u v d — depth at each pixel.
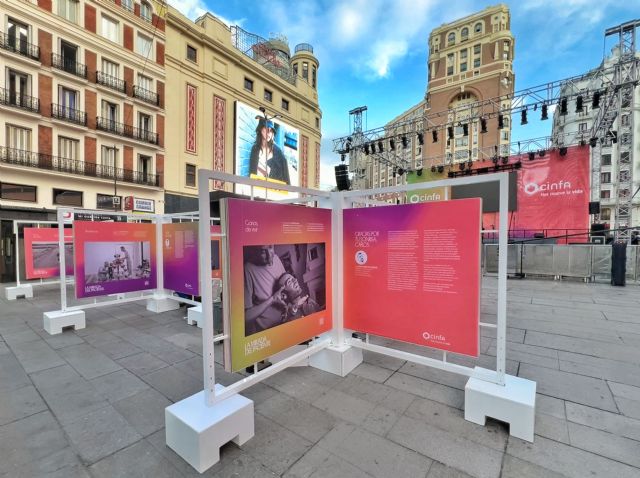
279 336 2.87
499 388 2.46
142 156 18.81
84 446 2.24
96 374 3.41
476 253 2.61
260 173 25.03
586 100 11.80
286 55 35.84
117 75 17.61
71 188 15.80
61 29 15.44
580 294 7.52
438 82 44.88
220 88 22.45
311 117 32.03
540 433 2.33
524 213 15.53
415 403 2.77
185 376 3.37
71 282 9.39
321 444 2.24
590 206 13.96
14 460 2.09
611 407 2.67
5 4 13.83
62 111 15.62
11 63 14.04
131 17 17.94
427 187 2.87
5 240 11.23
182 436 2.09
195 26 20.75
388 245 3.11
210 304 2.26
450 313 2.75
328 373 3.40
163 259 6.16
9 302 7.45
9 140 14.12
